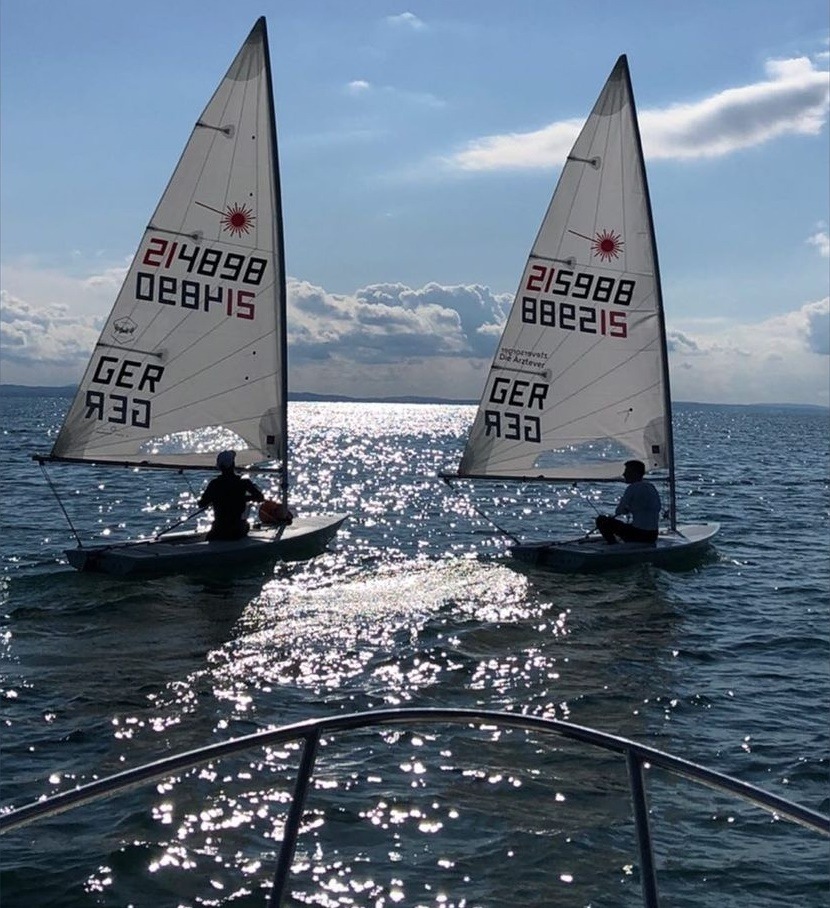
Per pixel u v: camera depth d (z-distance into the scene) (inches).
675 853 284.4
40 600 599.2
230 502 715.4
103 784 155.9
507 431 808.9
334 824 298.0
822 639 540.1
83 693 428.5
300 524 780.0
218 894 262.5
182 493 1330.0
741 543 890.1
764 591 664.4
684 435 4104.3
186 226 763.4
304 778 159.2
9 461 1769.2
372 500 1353.3
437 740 366.3
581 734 159.0
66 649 497.7
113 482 1464.1
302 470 1958.7
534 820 301.9
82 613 570.3
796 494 1414.9
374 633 536.7
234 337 775.7
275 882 153.1
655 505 745.0
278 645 510.9
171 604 593.3
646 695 438.9
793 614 600.4
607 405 804.0
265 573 686.5
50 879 268.7
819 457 2500.0
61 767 350.0
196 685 442.6
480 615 582.2
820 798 331.3
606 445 807.1
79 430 752.3
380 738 367.9
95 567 675.4
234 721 398.0
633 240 796.6
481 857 280.7
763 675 472.1
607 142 791.7
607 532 743.7
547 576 697.6
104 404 755.4
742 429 5231.3
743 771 353.4
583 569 713.0
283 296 781.3
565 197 797.2
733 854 284.8
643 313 798.5
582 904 256.4
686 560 754.8
